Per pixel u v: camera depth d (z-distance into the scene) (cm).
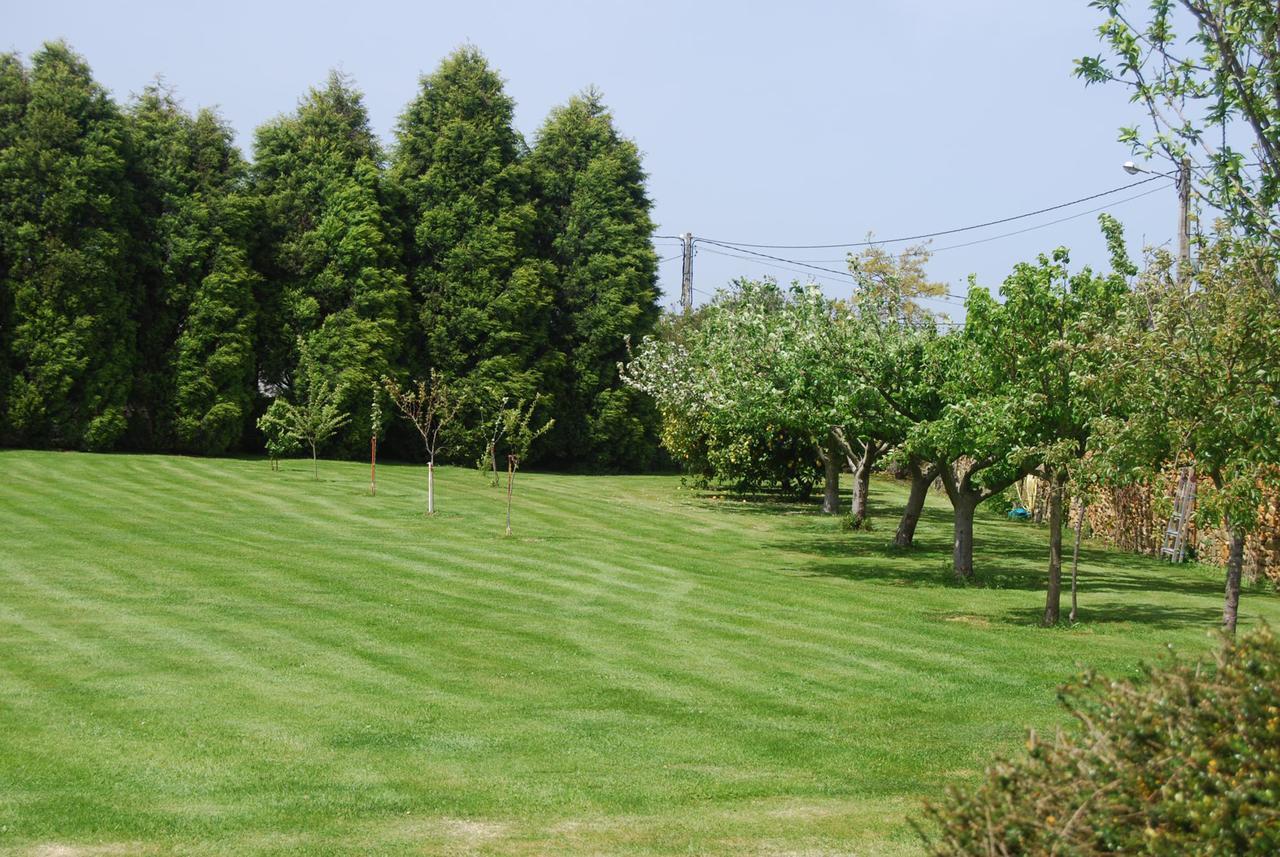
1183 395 1017
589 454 4253
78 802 696
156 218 3375
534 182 4319
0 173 3108
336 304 3725
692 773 791
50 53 3278
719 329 2772
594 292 4244
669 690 1038
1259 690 361
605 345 4222
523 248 4128
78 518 2023
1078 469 1306
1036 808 361
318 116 3847
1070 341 1327
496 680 1055
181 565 1620
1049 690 1066
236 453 3578
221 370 3403
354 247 3681
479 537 2094
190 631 1214
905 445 1766
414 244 4000
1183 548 2361
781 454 3269
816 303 2134
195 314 3388
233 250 3431
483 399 3900
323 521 2180
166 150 3431
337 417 3306
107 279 3198
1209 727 362
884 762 823
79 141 3206
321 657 1120
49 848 620
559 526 2355
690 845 645
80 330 3147
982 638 1335
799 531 2580
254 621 1277
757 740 880
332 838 648
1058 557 1473
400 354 3850
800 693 1040
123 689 974
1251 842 321
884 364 1844
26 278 3123
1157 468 1124
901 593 1712
